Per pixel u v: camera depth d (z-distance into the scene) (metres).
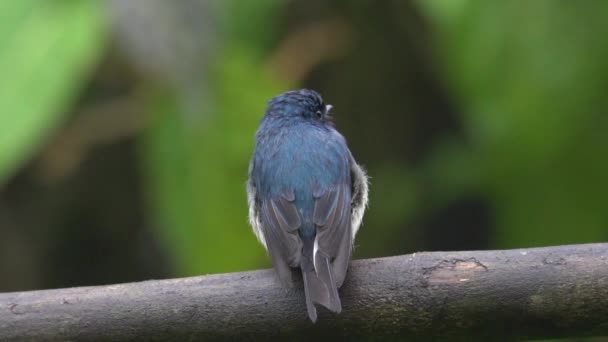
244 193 11.65
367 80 13.81
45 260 14.42
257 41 12.30
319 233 8.59
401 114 14.02
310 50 13.08
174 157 11.66
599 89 11.54
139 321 7.77
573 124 11.73
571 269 7.48
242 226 11.68
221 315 7.77
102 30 10.83
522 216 12.38
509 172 12.23
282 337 7.81
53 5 10.91
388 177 13.92
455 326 7.66
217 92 11.46
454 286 7.59
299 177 9.07
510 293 7.52
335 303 7.42
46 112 10.54
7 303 7.81
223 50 11.48
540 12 11.38
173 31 10.72
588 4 11.39
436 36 12.66
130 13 10.65
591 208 12.18
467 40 11.43
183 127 11.55
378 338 7.77
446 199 13.75
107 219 14.57
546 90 11.55
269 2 12.15
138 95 13.12
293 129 9.52
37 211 14.30
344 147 9.53
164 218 11.73
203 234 11.71
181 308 7.77
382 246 13.78
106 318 7.77
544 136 11.83
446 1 11.27
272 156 9.29
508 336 7.67
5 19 10.77
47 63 10.62
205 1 10.77
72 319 7.78
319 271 7.93
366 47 13.65
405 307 7.66
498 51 11.47
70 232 14.55
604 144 11.81
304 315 7.72
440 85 13.75
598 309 7.45
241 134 11.57
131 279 14.74
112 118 13.19
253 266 11.90
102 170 14.40
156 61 10.77
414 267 7.68
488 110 11.71
